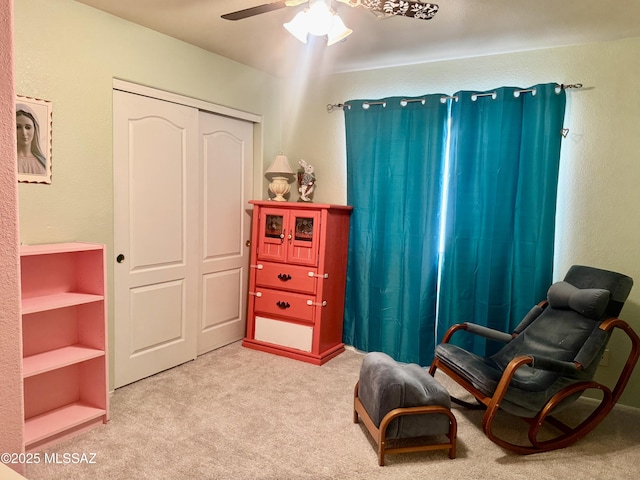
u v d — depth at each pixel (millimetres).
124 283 2863
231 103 3543
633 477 2066
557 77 2961
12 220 606
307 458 2141
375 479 1994
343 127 3816
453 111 3230
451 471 2072
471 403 2807
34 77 2281
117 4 2484
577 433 2348
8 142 594
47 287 2361
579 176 2928
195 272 3389
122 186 2803
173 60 3031
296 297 3504
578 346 2387
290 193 4090
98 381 2432
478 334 2785
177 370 3209
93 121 2572
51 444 2189
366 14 2516
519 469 2105
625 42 2756
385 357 2488
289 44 3119
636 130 2750
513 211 3055
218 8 2527
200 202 3432
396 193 3436
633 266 2809
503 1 2309
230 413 2566
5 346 614
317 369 3281
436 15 2512
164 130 3037
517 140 3002
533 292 2984
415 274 3371
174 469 2027
